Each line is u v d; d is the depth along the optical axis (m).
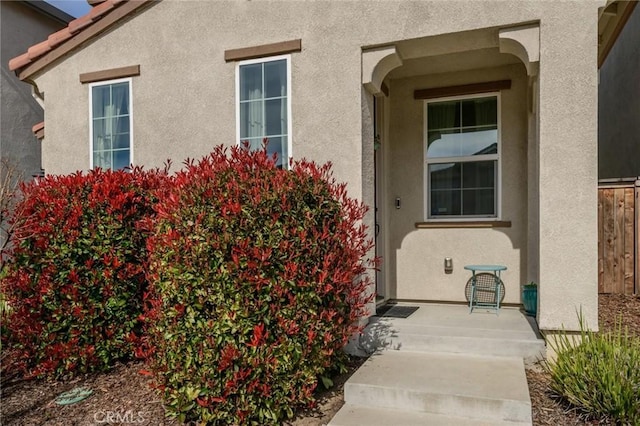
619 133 11.12
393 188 7.52
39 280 5.45
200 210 4.21
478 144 7.18
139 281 5.71
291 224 4.34
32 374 5.49
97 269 5.52
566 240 4.93
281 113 6.26
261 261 4.11
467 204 7.24
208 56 6.65
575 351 4.38
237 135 6.50
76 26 7.29
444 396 4.20
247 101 6.47
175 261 4.20
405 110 7.46
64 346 5.43
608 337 4.57
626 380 3.89
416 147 7.41
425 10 5.49
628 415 3.79
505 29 5.21
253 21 6.36
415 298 7.36
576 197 4.90
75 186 5.65
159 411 4.59
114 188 5.65
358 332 5.14
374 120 7.05
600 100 12.90
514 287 6.85
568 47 4.93
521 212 6.83
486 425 3.99
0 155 10.39
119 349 5.74
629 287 7.50
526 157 6.82
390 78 7.45
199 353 4.09
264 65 6.38
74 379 5.53
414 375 4.66
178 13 6.81
